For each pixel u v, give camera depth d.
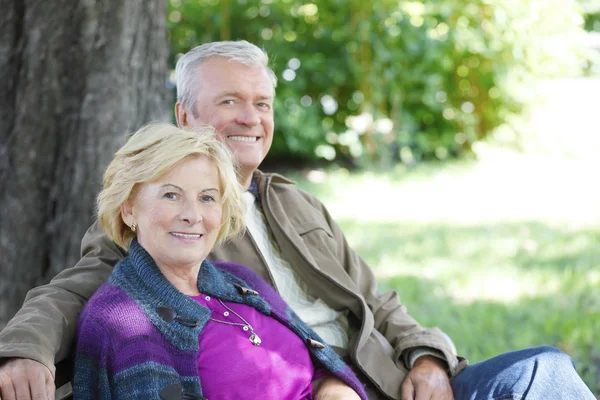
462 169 14.45
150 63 4.74
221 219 2.99
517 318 6.47
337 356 3.19
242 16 13.97
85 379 2.62
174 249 2.79
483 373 3.28
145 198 2.80
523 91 15.38
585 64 17.05
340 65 14.24
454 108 15.52
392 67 14.11
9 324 2.72
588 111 15.74
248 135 3.62
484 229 9.91
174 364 2.66
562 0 15.41
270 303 3.16
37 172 4.55
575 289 7.12
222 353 2.80
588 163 14.92
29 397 2.46
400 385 3.48
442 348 3.49
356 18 13.94
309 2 13.98
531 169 14.38
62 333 2.76
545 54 15.41
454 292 7.27
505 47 15.09
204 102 3.60
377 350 3.56
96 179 4.55
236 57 3.61
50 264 4.58
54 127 4.54
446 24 14.59
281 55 13.84
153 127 2.88
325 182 13.19
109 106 4.55
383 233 9.68
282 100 13.81
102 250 3.23
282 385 2.88
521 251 8.73
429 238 9.43
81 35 4.52
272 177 3.74
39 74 4.52
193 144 2.80
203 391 2.74
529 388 3.08
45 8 4.50
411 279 7.65
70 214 4.56
